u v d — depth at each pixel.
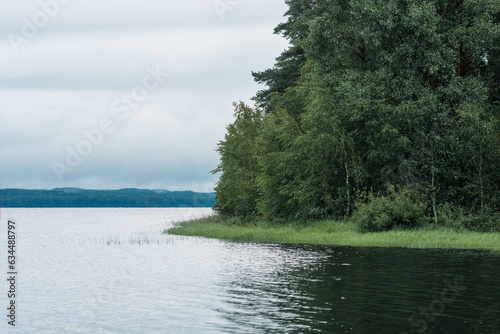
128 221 97.19
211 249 29.30
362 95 37.62
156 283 17.33
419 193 35.34
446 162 36.47
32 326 11.56
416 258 22.53
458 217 34.34
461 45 38.84
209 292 15.30
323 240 32.25
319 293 14.59
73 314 12.73
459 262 21.00
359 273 18.19
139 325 11.44
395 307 12.58
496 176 36.31
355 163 38.88
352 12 37.62
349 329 10.57
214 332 10.62
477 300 13.30
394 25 36.00
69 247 34.25
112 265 23.00
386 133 36.59
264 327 10.89
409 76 36.88
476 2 36.28
